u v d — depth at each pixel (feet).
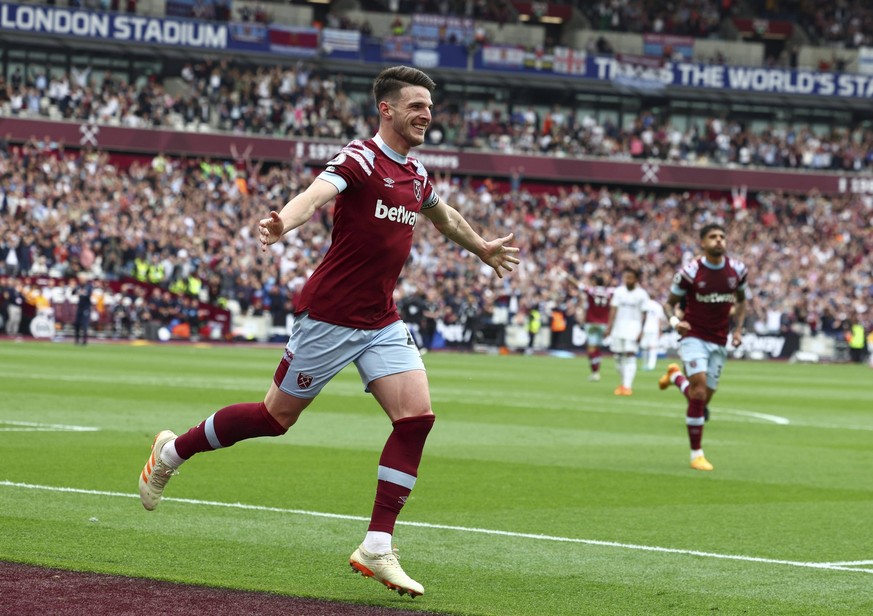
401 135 25.61
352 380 97.09
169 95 206.49
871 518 37.60
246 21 219.41
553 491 41.34
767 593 26.55
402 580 24.16
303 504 36.52
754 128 241.14
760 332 188.55
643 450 55.67
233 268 164.86
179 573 25.93
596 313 111.86
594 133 225.97
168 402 69.87
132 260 162.20
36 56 201.26
